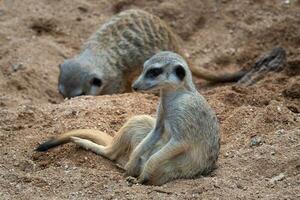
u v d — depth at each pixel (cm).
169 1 1756
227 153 897
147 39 1435
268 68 1323
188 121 790
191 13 1719
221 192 758
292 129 938
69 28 1684
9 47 1535
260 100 1138
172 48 1471
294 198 735
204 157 813
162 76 811
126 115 1023
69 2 1767
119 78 1423
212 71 1505
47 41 1606
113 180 825
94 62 1388
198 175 820
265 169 823
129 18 1456
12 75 1398
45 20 1680
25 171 880
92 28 1692
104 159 889
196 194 759
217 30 1672
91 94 1358
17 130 1001
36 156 913
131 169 831
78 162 882
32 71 1432
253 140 910
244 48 1597
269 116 972
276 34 1602
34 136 967
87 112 1031
